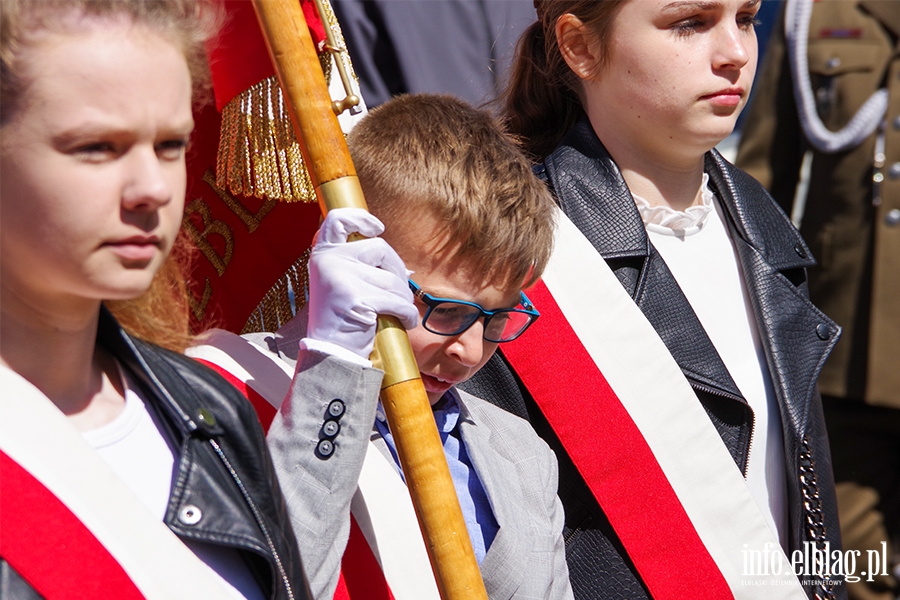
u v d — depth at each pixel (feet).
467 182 18.21
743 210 27.17
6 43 10.90
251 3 18.84
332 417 15.70
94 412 12.90
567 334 23.79
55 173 11.09
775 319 25.98
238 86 19.39
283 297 22.70
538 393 23.53
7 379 11.80
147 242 11.64
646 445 23.53
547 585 18.85
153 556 12.09
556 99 27.61
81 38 11.12
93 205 11.19
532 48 27.86
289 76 16.94
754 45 25.18
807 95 44.16
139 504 12.23
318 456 15.62
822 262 43.45
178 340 15.79
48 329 12.07
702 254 26.35
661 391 23.77
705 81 24.30
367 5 35.73
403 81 35.78
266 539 13.43
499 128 20.29
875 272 41.70
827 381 42.34
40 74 10.98
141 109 11.35
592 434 23.48
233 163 19.65
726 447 24.21
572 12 25.36
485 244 17.99
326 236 16.28
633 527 23.30
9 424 11.65
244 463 13.80
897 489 41.88
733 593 23.35
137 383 13.51
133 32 11.41
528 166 19.63
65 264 11.30
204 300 22.31
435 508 16.20
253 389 17.98
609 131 25.84
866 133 42.73
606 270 24.22
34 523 11.35
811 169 44.39
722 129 24.72
